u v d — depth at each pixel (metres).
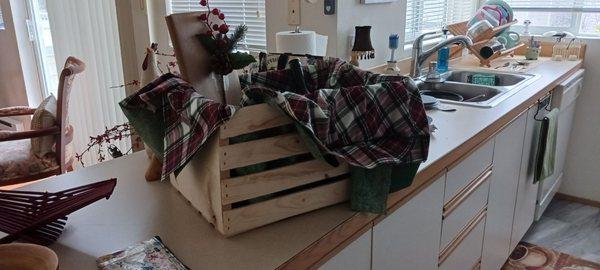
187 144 0.84
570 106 2.66
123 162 1.28
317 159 0.92
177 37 0.93
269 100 0.83
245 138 0.84
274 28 2.09
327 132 0.87
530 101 1.90
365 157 0.91
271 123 0.85
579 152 2.92
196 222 0.94
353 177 0.97
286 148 0.88
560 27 2.95
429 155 1.23
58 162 2.45
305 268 0.85
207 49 0.99
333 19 1.88
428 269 1.37
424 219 1.26
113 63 2.82
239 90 1.06
